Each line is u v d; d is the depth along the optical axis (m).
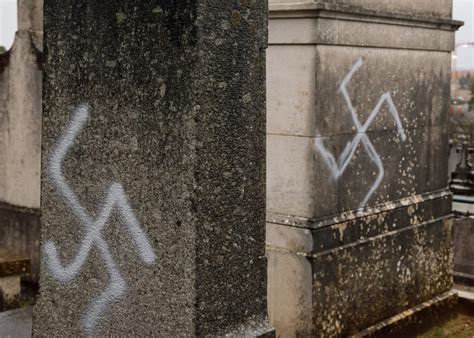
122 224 2.70
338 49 5.09
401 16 5.57
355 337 5.34
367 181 5.49
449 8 6.27
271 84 5.15
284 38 5.03
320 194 5.05
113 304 2.75
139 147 2.62
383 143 5.62
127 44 2.62
